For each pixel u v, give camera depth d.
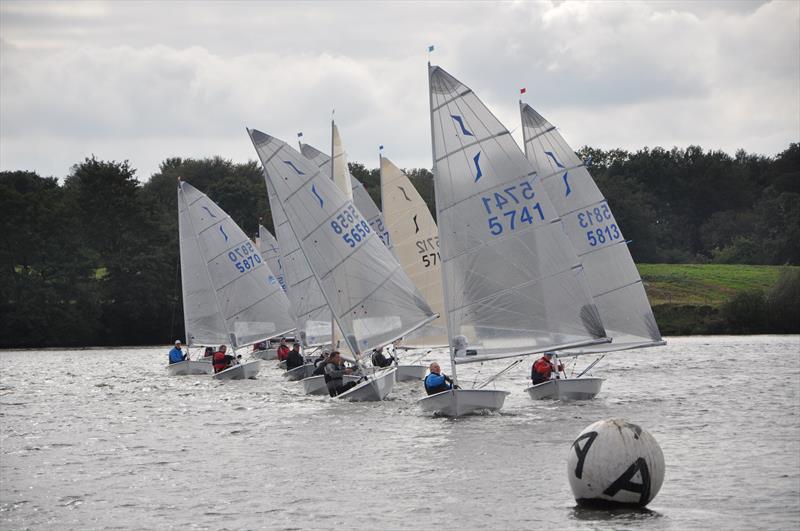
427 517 34.81
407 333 73.69
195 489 40.53
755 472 41.53
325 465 45.19
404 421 59.09
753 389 76.50
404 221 92.12
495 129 60.28
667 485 39.03
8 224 188.62
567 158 77.06
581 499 35.78
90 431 58.91
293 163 74.38
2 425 62.38
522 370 102.62
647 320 77.62
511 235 60.47
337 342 76.25
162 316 197.38
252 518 35.38
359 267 73.62
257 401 73.94
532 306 60.56
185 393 82.56
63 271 192.12
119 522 35.31
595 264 77.06
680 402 67.12
